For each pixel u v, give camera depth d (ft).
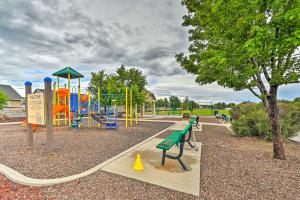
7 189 9.21
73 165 12.84
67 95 42.11
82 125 44.01
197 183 9.86
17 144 20.40
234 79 14.34
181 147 12.36
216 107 124.77
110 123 36.78
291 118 24.52
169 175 10.98
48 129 16.57
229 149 18.12
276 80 13.15
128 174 11.10
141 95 65.10
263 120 24.32
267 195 8.55
